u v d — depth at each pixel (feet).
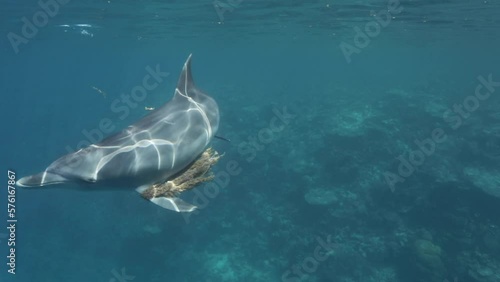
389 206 59.82
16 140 128.98
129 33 136.36
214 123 20.53
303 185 64.49
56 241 74.38
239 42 176.86
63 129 130.00
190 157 17.89
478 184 58.18
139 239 63.31
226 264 57.93
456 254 49.83
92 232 73.05
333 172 65.51
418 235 53.16
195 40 166.09
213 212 66.33
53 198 88.02
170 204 15.40
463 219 53.83
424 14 82.33
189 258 59.77
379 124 76.64
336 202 59.67
